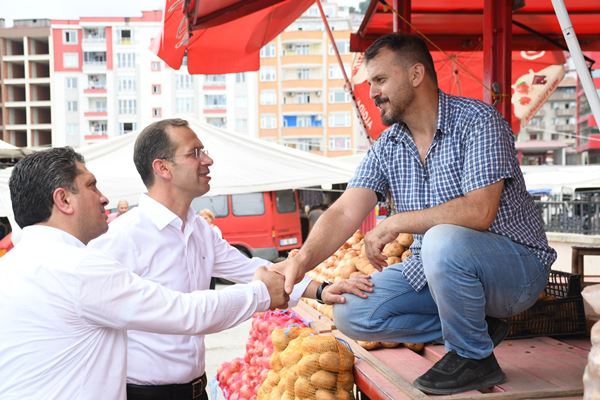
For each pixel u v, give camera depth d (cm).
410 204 263
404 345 306
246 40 545
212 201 1397
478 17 625
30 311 183
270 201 1413
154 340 267
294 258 255
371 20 588
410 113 253
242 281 312
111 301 189
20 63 8856
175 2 383
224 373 496
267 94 7856
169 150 269
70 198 199
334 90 7794
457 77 652
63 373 184
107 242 265
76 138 8056
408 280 267
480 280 231
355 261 375
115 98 8000
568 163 7869
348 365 292
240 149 1303
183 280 277
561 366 260
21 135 8819
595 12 589
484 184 231
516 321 313
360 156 1770
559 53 746
